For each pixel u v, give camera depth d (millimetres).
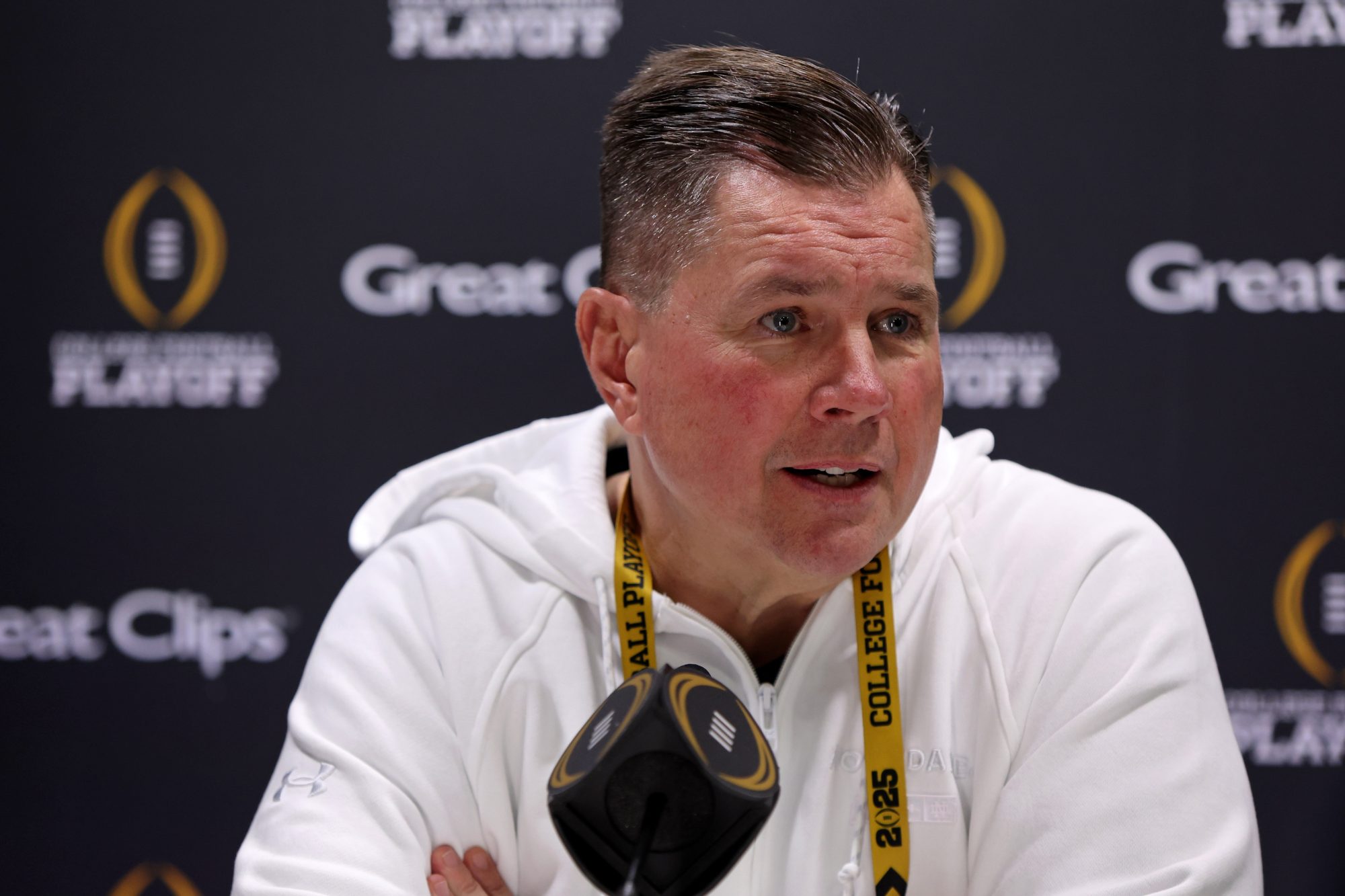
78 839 10531
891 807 4512
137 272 10453
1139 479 10078
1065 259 10109
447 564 5125
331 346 10438
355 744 4625
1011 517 4953
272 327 10445
